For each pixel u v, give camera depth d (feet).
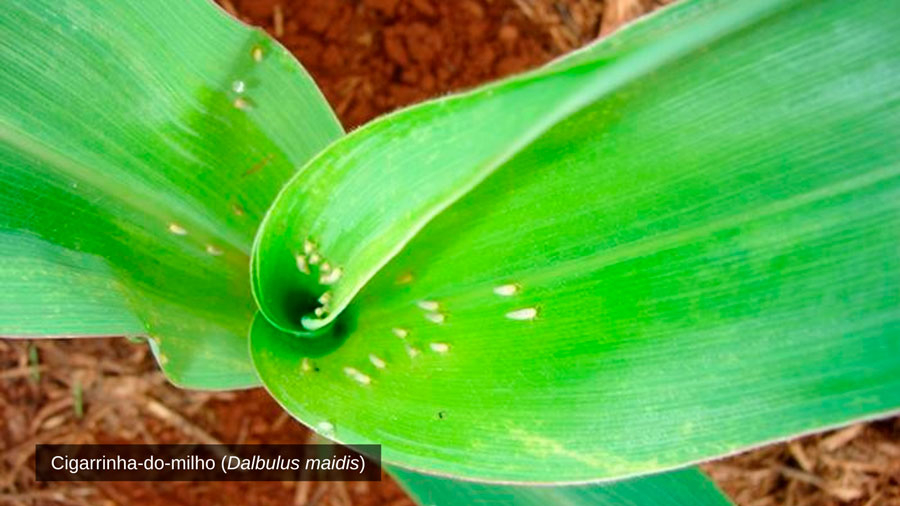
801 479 0.79
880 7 0.43
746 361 0.46
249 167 0.56
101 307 0.52
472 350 0.51
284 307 0.53
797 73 0.45
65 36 0.53
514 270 0.51
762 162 0.46
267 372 0.50
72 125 0.53
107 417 0.78
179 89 0.54
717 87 0.46
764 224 0.47
